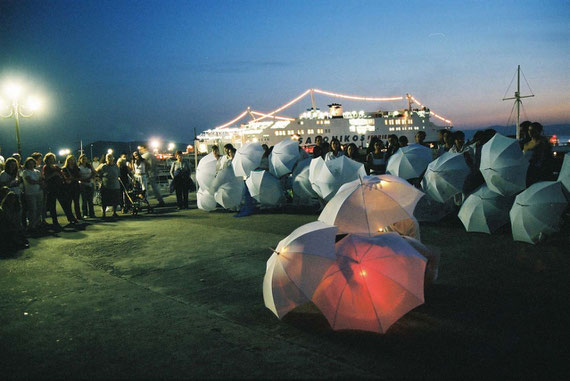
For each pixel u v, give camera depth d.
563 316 3.75
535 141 7.00
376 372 2.97
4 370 3.25
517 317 3.78
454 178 7.45
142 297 4.84
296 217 9.89
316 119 64.31
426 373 2.93
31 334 3.92
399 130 66.56
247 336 3.67
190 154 43.53
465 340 3.40
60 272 6.05
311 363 3.15
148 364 3.25
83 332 3.92
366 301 3.40
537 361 3.03
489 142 6.80
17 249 7.65
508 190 6.57
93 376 3.11
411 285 3.37
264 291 3.83
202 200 11.63
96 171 11.66
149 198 16.50
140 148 13.36
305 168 10.51
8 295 5.08
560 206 5.95
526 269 5.08
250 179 10.52
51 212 9.63
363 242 3.62
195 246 7.34
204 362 3.24
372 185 4.15
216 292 4.90
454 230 7.38
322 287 3.51
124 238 8.38
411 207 4.21
